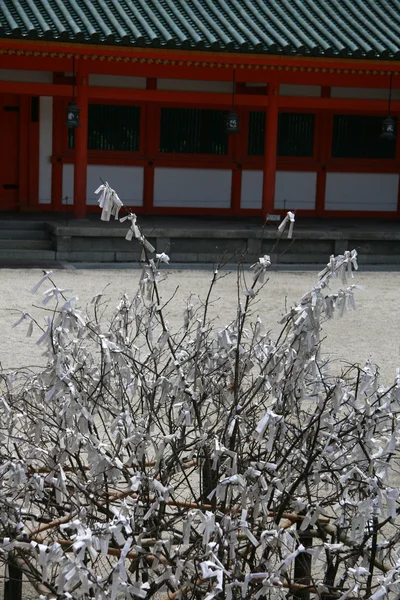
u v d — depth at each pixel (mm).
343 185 26250
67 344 4852
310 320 4398
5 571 4949
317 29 22250
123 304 5016
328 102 23438
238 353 4516
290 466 4773
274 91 22812
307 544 5176
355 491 4629
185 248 21453
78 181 22219
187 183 25484
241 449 4539
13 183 24766
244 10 22594
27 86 21938
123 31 20188
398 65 21547
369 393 4766
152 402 4551
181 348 5062
